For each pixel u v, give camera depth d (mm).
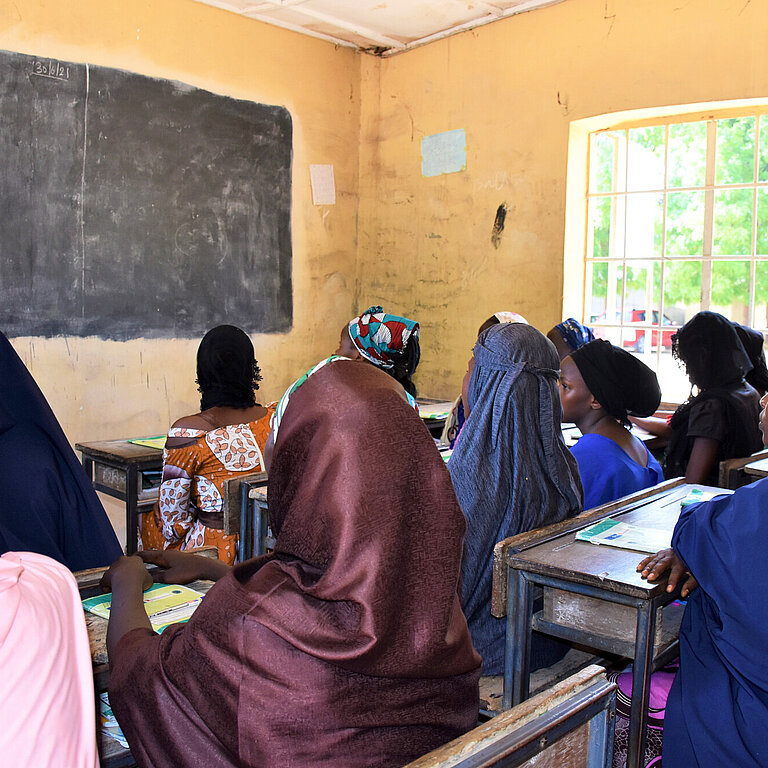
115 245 4312
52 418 1725
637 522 2098
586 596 1753
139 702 1020
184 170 4578
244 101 4844
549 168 4609
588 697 1113
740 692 1481
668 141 4367
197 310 4719
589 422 2596
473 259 5059
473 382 2041
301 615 921
